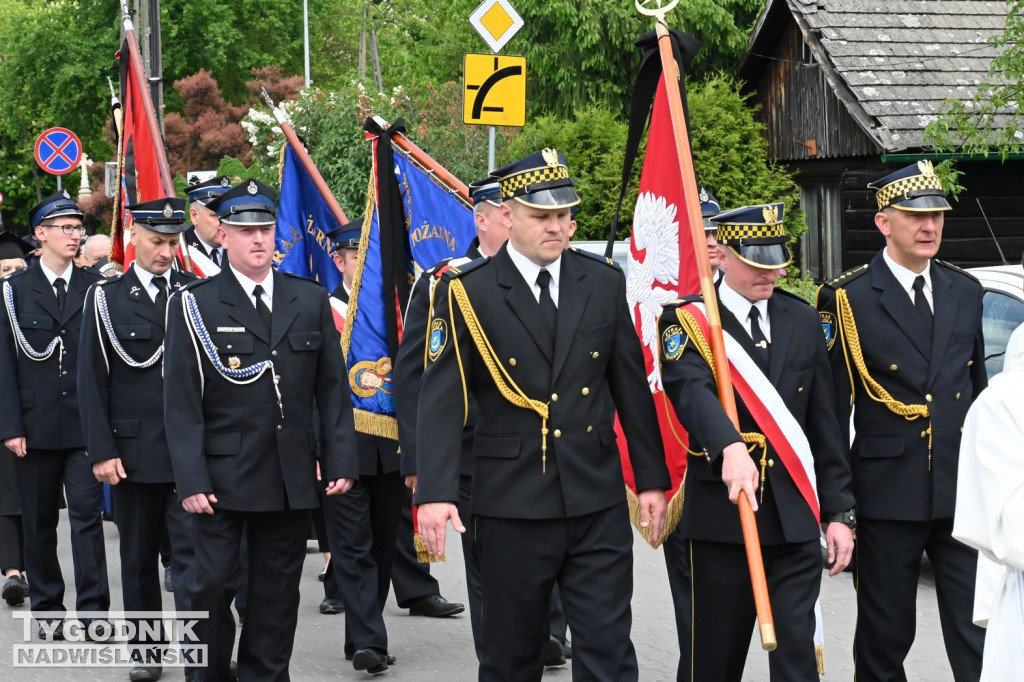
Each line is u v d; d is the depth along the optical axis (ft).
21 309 32.01
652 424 20.08
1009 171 68.49
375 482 28.45
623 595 19.26
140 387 27.99
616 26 88.33
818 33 71.61
